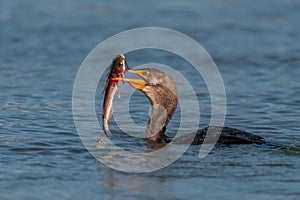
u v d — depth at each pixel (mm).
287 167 30375
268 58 61219
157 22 76812
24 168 29672
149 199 26266
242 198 26516
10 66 55875
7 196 26344
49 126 37062
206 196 26672
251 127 38312
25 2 86562
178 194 26859
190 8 85812
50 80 51094
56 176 28734
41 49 63000
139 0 89875
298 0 91688
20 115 39625
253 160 31344
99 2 88438
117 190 27188
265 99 46125
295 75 54594
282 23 78375
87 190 27141
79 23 75438
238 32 73312
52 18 77688
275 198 26547
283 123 39281
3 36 67938
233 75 54594
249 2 90375
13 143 33438
